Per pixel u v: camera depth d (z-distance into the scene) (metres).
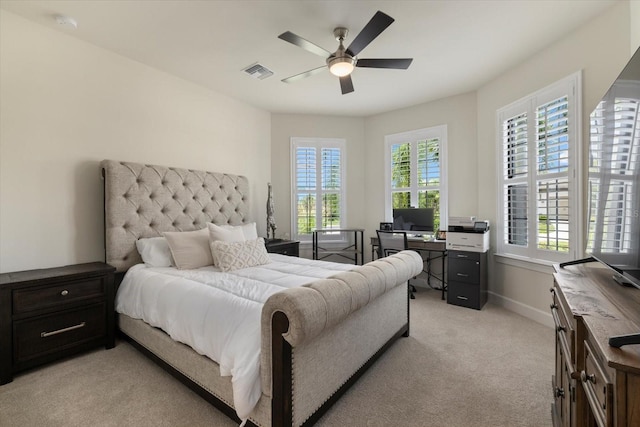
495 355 2.28
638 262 1.04
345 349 1.75
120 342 2.49
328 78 3.38
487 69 3.22
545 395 1.79
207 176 3.48
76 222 2.56
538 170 2.94
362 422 1.56
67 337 2.16
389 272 2.09
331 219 4.81
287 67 3.10
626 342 0.71
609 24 2.25
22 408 1.66
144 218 2.85
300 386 1.41
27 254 2.30
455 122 3.99
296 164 4.68
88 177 2.63
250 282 2.03
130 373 2.02
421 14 2.25
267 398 1.35
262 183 4.42
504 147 3.38
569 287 1.27
